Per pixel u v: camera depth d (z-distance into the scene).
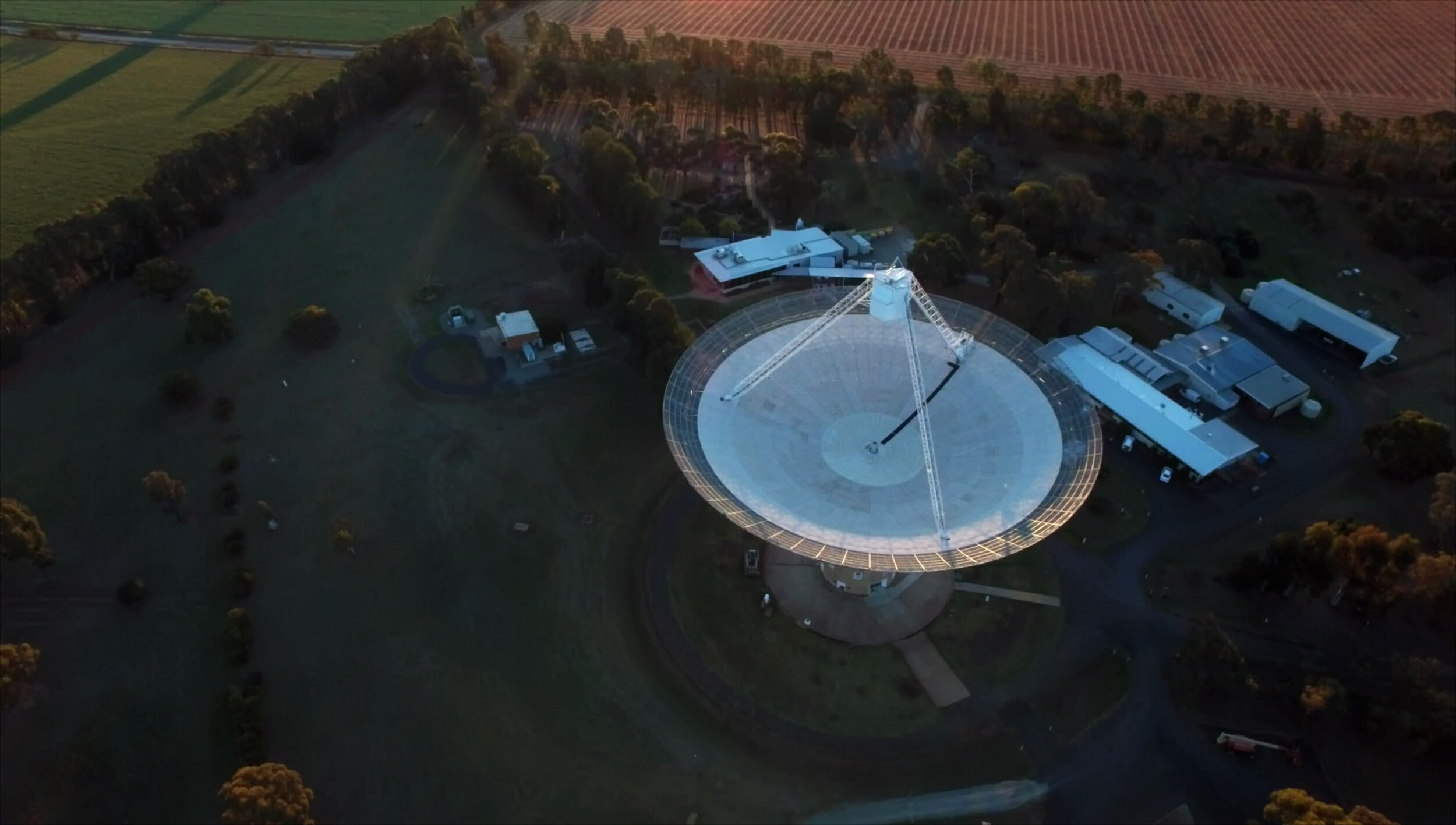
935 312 75.00
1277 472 91.81
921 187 142.88
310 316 107.00
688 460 67.94
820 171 141.12
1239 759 67.25
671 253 126.88
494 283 120.00
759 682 72.12
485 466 91.56
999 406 74.50
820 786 65.50
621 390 101.44
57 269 110.19
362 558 81.75
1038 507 64.62
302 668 72.62
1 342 102.44
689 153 142.88
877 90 162.75
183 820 63.38
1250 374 101.12
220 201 132.25
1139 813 64.12
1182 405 100.38
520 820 63.34
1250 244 125.06
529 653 74.00
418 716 69.38
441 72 170.38
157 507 86.69
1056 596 78.88
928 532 63.97
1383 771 66.50
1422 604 74.69
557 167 149.12
